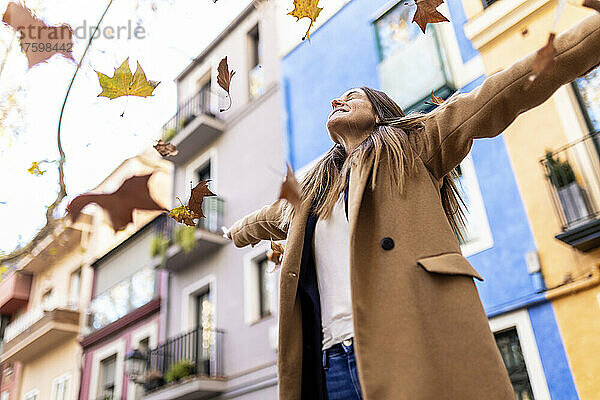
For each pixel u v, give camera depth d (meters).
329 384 1.65
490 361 1.36
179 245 11.26
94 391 13.58
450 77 7.95
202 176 12.69
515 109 1.49
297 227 1.82
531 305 6.32
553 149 6.70
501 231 6.84
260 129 11.26
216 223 11.29
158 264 11.82
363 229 1.59
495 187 7.05
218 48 13.12
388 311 1.44
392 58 8.67
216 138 12.36
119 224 1.65
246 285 10.34
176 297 12.00
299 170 9.70
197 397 10.16
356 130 1.89
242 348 9.94
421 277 1.47
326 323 1.70
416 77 8.20
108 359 13.93
